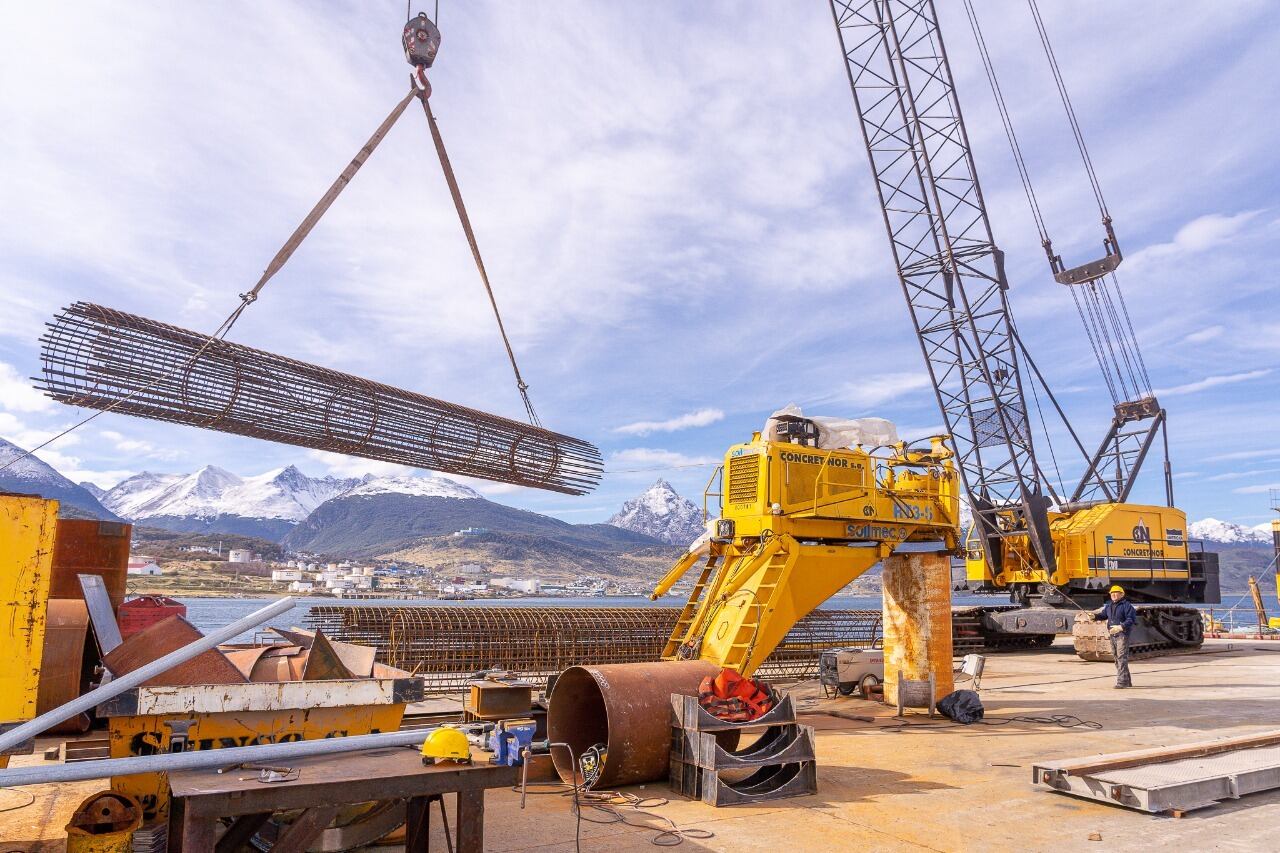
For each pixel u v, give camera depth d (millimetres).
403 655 12641
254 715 5121
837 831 6156
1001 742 9672
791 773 7477
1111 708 12398
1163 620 24172
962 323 24812
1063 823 6375
